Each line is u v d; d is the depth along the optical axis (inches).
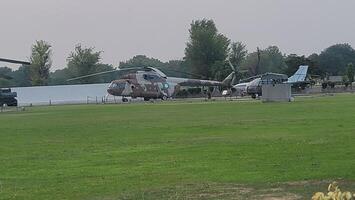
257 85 4773.6
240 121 1926.7
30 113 3154.5
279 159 922.7
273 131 1483.8
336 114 2139.5
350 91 6161.4
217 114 2423.7
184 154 1039.0
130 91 4997.5
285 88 3774.6
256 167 843.4
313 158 920.3
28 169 890.1
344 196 301.9
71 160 994.7
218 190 669.9
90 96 5994.1
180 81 5344.5
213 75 7672.2
